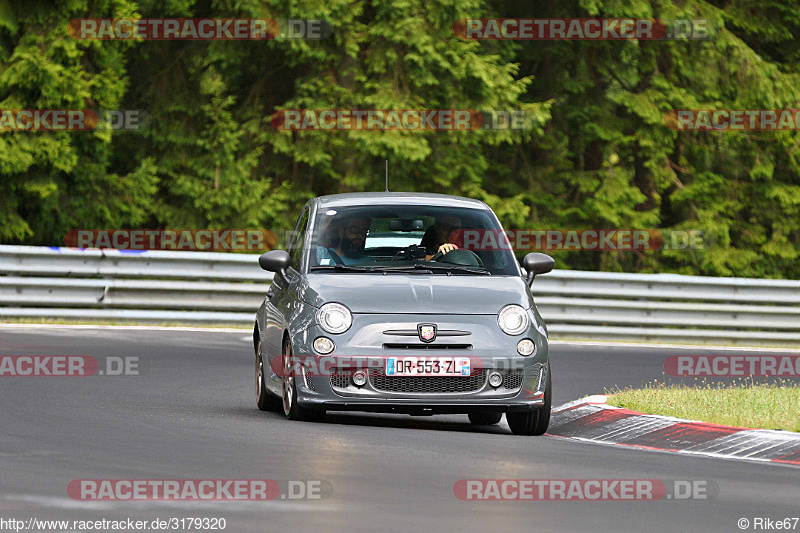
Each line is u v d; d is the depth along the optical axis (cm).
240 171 9850
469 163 10162
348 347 4034
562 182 11188
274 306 4447
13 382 5025
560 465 3416
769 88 11062
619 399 4706
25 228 8950
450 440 3850
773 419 4203
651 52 11019
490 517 2678
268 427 3969
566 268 10894
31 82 8588
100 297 7531
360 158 9875
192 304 7700
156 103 10125
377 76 9738
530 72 11050
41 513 2608
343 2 9444
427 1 9675
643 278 8338
